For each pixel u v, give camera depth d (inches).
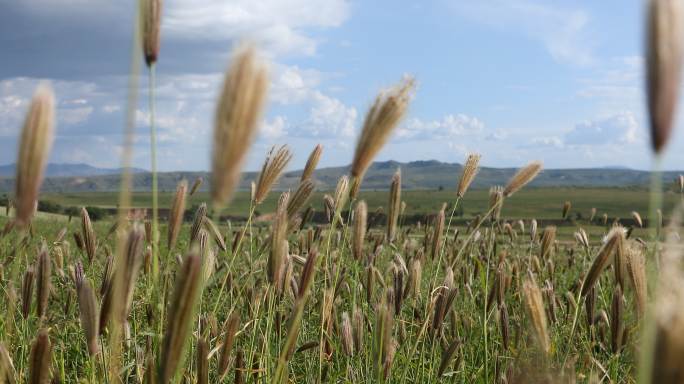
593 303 203.3
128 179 70.1
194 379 138.6
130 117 65.1
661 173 51.9
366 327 200.8
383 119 82.9
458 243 385.4
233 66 56.3
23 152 60.5
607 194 6412.4
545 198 5944.9
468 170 187.6
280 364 105.4
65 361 194.5
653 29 50.3
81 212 174.2
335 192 165.2
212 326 161.9
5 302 190.2
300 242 256.2
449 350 168.6
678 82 50.4
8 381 96.8
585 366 188.9
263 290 183.5
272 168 126.0
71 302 203.3
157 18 83.4
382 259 332.2
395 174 149.8
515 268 277.6
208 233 141.3
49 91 61.4
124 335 151.6
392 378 187.8
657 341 39.8
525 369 86.0
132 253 80.7
